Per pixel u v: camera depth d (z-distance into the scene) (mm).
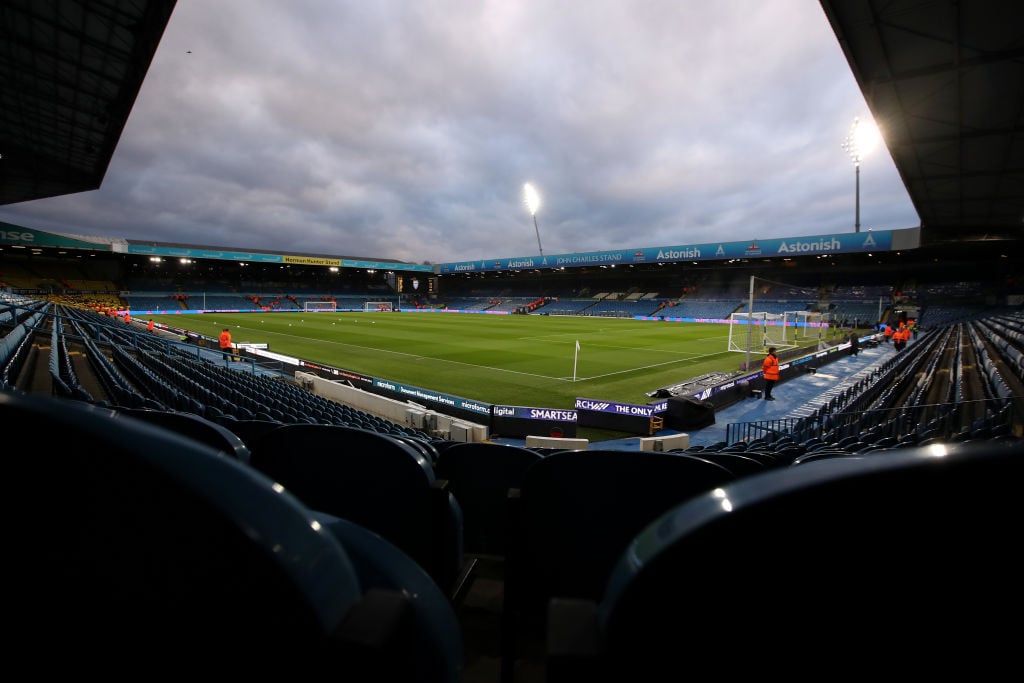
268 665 598
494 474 2570
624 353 22047
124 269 58656
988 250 37750
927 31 9500
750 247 43375
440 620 1002
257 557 548
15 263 51281
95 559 594
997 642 511
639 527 1727
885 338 29000
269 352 18922
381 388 13305
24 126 20141
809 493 475
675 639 582
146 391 8367
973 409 7930
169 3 12430
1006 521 483
